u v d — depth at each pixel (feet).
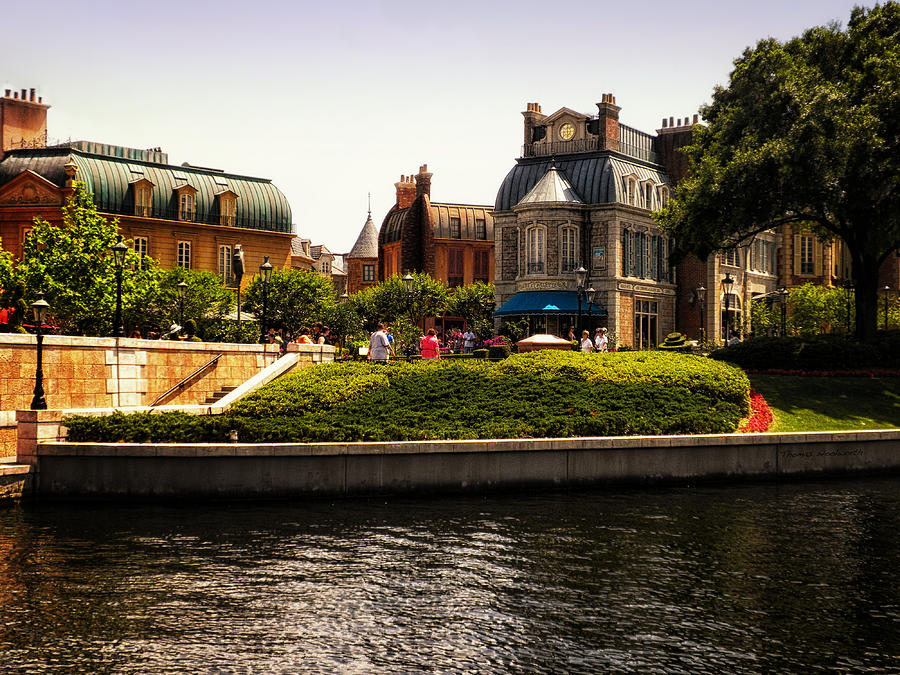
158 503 69.56
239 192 234.99
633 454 79.05
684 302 213.25
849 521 65.98
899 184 121.39
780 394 108.17
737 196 124.57
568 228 193.88
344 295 246.47
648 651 40.93
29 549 56.18
